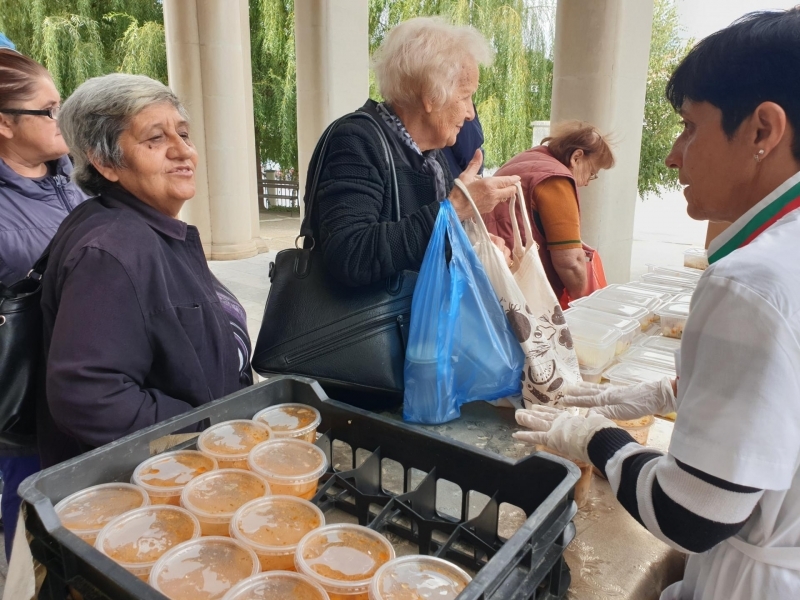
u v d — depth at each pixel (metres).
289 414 1.12
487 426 1.53
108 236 1.19
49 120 1.80
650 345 1.97
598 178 3.90
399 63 1.59
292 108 12.12
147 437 0.97
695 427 0.71
